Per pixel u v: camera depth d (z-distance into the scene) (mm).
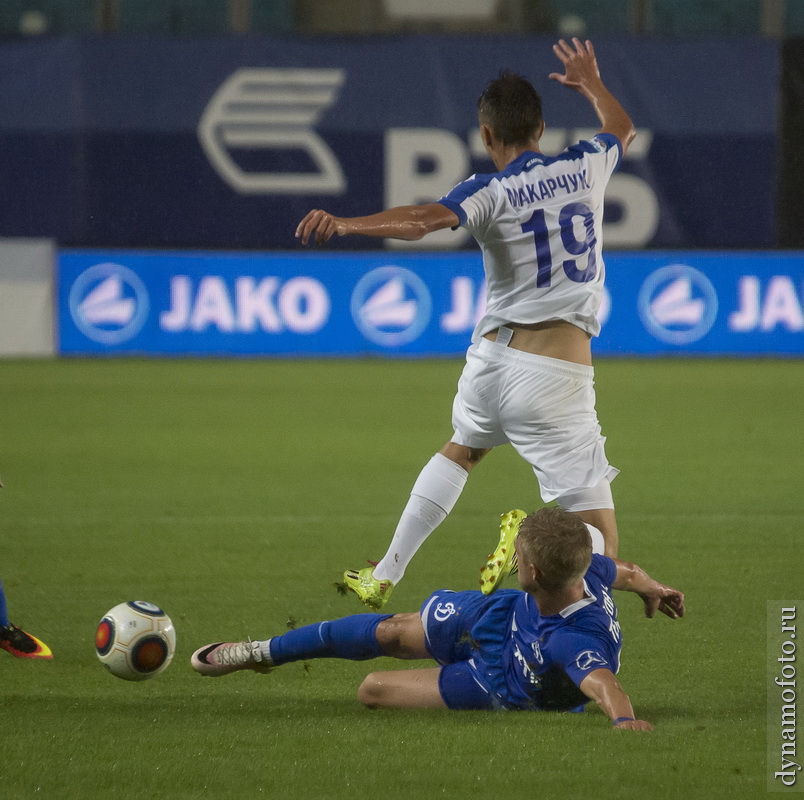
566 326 17047
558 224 16859
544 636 13773
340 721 14055
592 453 17094
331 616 19844
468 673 14305
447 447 17922
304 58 66375
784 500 30625
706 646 17922
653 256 66500
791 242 67812
